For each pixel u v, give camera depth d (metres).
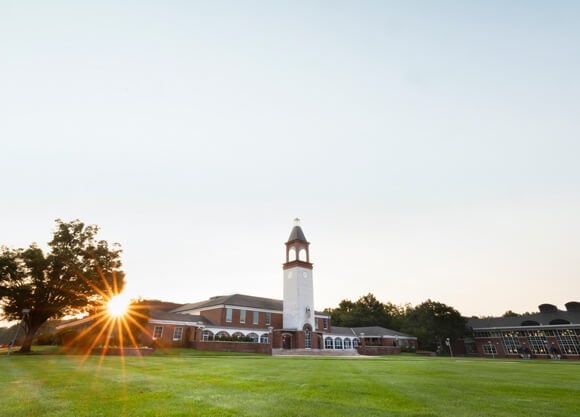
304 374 16.52
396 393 10.52
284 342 59.38
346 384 12.61
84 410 7.67
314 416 7.27
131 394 9.73
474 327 78.75
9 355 28.62
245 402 8.70
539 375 17.47
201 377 14.25
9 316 35.22
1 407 7.93
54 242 36.09
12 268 33.03
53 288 34.72
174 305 79.12
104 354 31.11
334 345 68.19
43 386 11.12
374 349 58.59
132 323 40.12
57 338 42.22
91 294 36.12
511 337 73.88
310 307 60.34
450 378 15.33
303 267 61.66
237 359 29.20
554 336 69.06
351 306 108.88
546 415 7.70
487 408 8.38
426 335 74.44
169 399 9.02
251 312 61.22
